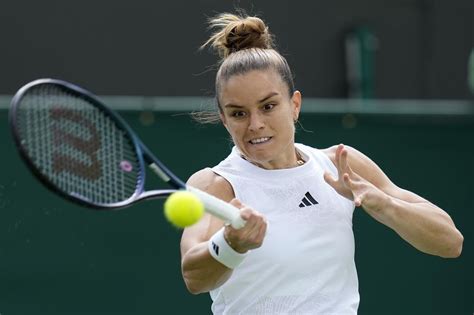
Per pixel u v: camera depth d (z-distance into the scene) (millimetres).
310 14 37531
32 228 24312
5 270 24172
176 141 25406
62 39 34625
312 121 26375
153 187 24969
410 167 26922
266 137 12383
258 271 12547
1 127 24203
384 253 26359
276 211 12641
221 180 12781
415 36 38656
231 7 36344
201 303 25312
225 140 25609
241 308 12695
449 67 38938
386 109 26938
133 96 35125
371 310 26266
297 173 12844
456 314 26828
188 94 35656
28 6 34375
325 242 12680
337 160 12211
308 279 12594
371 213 12375
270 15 37000
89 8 34875
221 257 11484
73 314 24562
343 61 37781
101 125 11695
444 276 26781
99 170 11602
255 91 12219
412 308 26516
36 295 24359
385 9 38438
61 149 11258
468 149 27250
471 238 27188
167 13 35562
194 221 10852
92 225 24734
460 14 39031
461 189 27188
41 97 11125
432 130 27078
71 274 24609
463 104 33156
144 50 35281
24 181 24266
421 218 12664
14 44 34219
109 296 24859
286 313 12547
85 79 34719
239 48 13016
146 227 25094
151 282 25078
